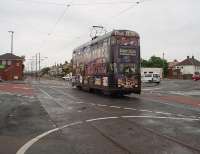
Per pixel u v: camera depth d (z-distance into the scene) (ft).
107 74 89.25
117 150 29.04
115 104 72.18
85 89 120.47
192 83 207.82
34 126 42.55
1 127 41.73
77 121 46.98
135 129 40.19
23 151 28.55
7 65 328.70
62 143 32.09
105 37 92.79
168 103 75.46
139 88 89.20
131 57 88.63
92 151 28.66
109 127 41.75
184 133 37.40
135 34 89.10
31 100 82.43
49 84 199.11
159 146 30.60
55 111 59.16
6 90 128.16
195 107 66.95
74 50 141.49
